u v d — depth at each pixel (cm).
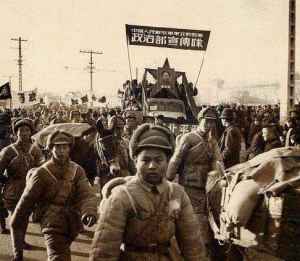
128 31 1664
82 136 685
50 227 417
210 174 493
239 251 461
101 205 347
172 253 274
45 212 420
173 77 1677
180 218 276
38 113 2389
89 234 734
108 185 349
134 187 265
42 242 688
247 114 2186
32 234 736
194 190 550
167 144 265
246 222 376
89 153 730
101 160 699
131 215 262
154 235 263
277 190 356
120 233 258
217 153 559
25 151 621
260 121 1986
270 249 357
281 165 383
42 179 417
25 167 611
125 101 1780
